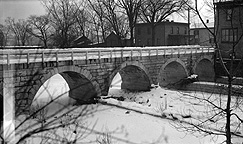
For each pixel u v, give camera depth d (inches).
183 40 1777.8
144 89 979.3
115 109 665.6
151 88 944.9
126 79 1040.8
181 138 475.5
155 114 625.3
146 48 914.7
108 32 1702.8
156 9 1311.5
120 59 820.0
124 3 1266.0
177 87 1090.1
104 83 777.6
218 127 494.9
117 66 812.6
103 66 770.8
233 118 531.5
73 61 684.1
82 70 711.1
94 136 402.3
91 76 737.0
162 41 1675.7
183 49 1077.8
